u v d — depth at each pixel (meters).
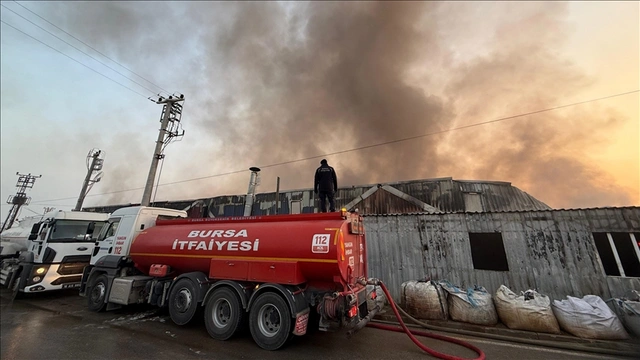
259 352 4.98
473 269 8.31
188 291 6.36
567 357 4.86
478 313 6.40
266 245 5.61
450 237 8.80
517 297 6.35
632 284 6.66
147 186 16.23
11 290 10.92
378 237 9.73
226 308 5.86
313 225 5.53
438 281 8.01
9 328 6.32
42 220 10.53
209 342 5.45
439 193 16.09
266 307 5.39
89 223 9.89
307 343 5.43
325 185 8.52
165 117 17.81
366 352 5.03
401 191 16.86
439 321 6.64
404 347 5.29
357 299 5.20
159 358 4.68
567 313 5.73
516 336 5.78
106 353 4.88
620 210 7.15
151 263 7.35
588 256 7.20
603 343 5.20
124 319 7.02
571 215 7.58
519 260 7.84
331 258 4.96
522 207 15.24
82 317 7.21
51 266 9.52
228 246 6.05
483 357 4.70
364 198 17.44
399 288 9.05
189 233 6.88
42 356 4.74
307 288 5.44
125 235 8.04
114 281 7.47
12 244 13.02
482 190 15.89
